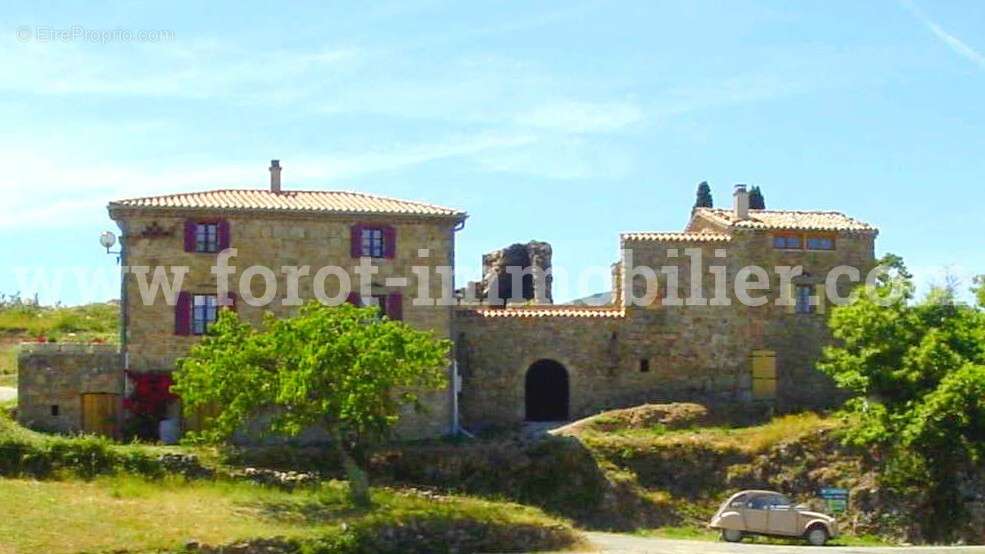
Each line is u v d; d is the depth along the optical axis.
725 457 45.50
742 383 51.75
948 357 46.84
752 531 39.28
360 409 38.19
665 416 48.69
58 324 68.75
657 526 42.72
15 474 38.31
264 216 46.16
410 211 47.38
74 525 32.44
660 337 51.62
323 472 42.34
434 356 40.06
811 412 49.53
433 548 36.22
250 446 43.66
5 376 57.31
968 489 43.94
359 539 34.88
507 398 50.38
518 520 38.03
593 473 43.97
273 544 33.06
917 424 44.22
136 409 44.59
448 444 45.09
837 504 43.88
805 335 52.44
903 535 42.94
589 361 51.16
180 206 45.41
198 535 32.59
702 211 56.75
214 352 39.66
